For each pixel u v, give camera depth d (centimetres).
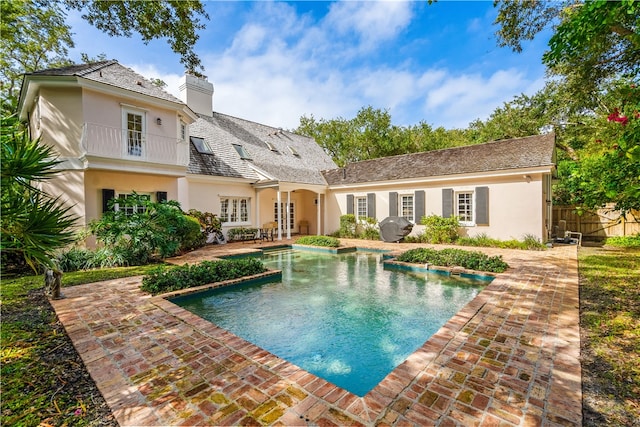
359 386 332
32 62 1647
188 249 1182
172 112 1240
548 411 232
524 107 2330
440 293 675
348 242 1520
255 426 220
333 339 449
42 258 266
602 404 246
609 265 808
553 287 602
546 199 1307
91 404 256
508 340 362
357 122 3256
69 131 1009
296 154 2152
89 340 380
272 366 313
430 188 1470
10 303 543
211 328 419
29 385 285
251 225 1669
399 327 491
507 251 1111
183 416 233
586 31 355
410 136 3259
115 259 877
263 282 769
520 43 945
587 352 335
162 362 323
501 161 1291
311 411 238
